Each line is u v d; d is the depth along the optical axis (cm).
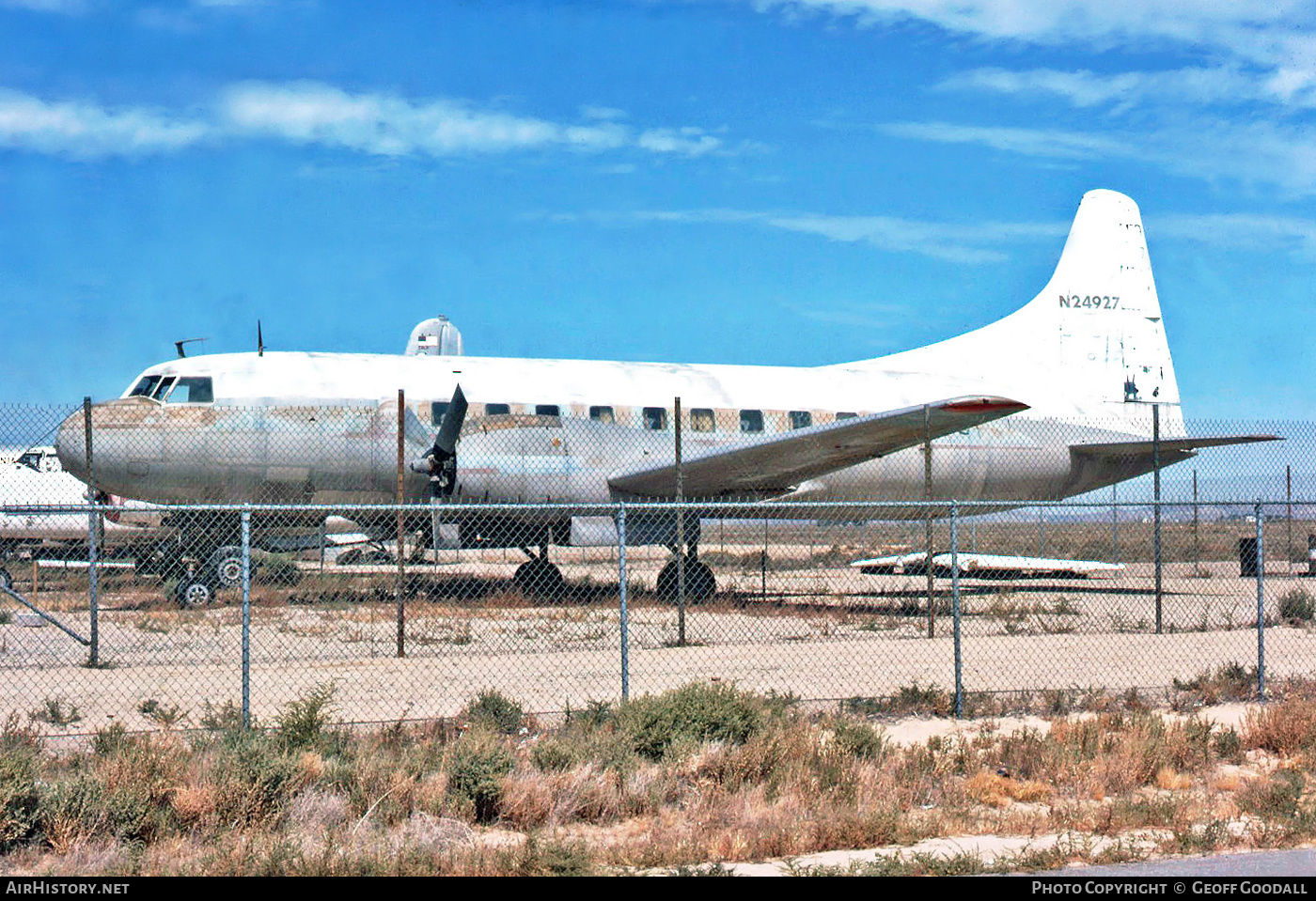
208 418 2366
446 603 2414
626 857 812
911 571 3638
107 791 866
